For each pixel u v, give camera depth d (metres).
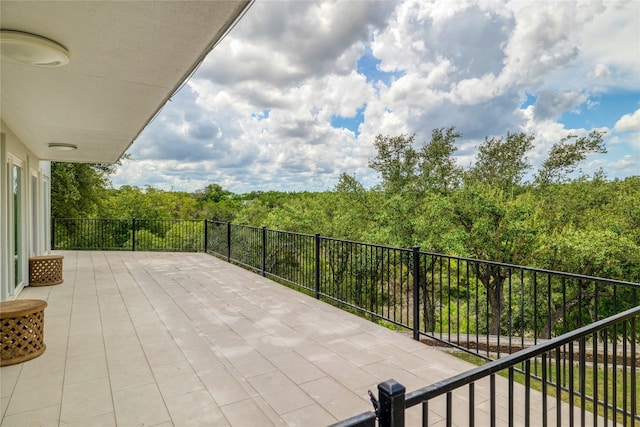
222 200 32.88
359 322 4.14
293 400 2.46
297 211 18.67
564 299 2.60
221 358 3.13
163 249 11.30
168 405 2.39
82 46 2.65
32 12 2.18
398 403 0.86
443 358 3.17
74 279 6.57
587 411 2.57
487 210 11.17
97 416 2.25
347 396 2.52
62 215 14.19
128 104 4.07
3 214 4.85
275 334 3.74
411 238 12.12
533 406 2.52
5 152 4.88
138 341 3.53
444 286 11.26
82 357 3.14
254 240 7.73
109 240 11.70
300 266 6.43
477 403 2.47
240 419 2.24
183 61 2.92
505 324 11.05
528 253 10.93
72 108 4.22
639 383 4.00
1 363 2.93
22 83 3.39
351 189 16.86
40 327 3.23
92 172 14.70
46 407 2.35
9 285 5.11
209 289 5.79
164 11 2.19
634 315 1.69
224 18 2.28
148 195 27.09
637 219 11.16
